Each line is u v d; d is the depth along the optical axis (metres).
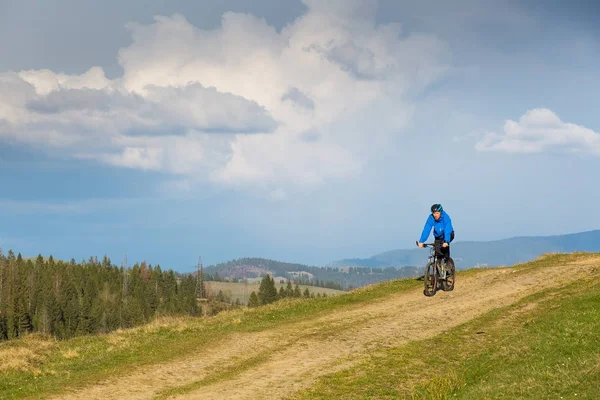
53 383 13.96
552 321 15.20
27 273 195.62
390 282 26.39
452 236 21.83
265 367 14.52
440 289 23.16
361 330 17.69
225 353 16.23
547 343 13.16
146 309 192.50
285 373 13.83
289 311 22.67
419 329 17.14
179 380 13.88
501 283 23.06
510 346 13.70
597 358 11.02
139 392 13.01
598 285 19.31
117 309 185.88
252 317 22.00
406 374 13.03
